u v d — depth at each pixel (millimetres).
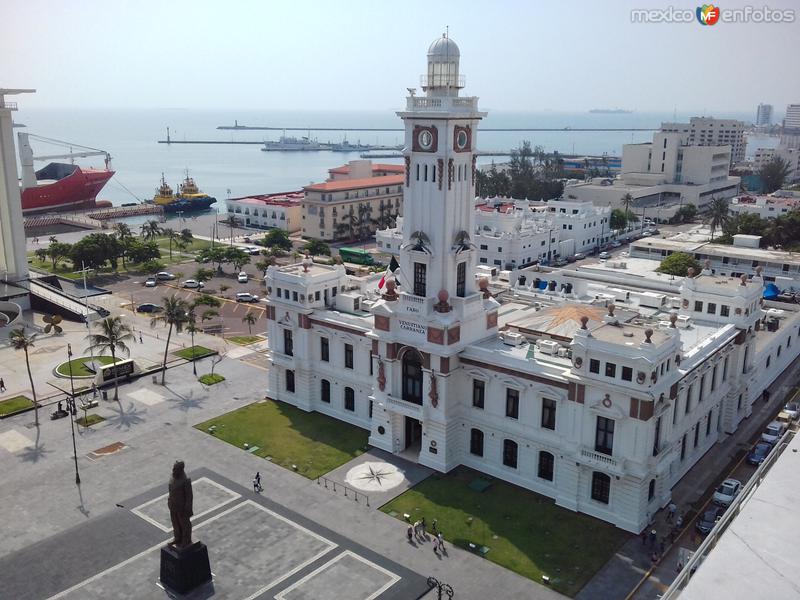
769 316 113562
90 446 87312
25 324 135375
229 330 135000
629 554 66375
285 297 97938
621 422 68312
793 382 109875
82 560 64750
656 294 102625
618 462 68438
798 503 34875
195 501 74812
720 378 87312
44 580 61906
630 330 72625
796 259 155500
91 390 103500
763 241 188750
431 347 79688
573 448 72812
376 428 88125
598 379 69000
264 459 84562
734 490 74688
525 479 78438
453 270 81562
